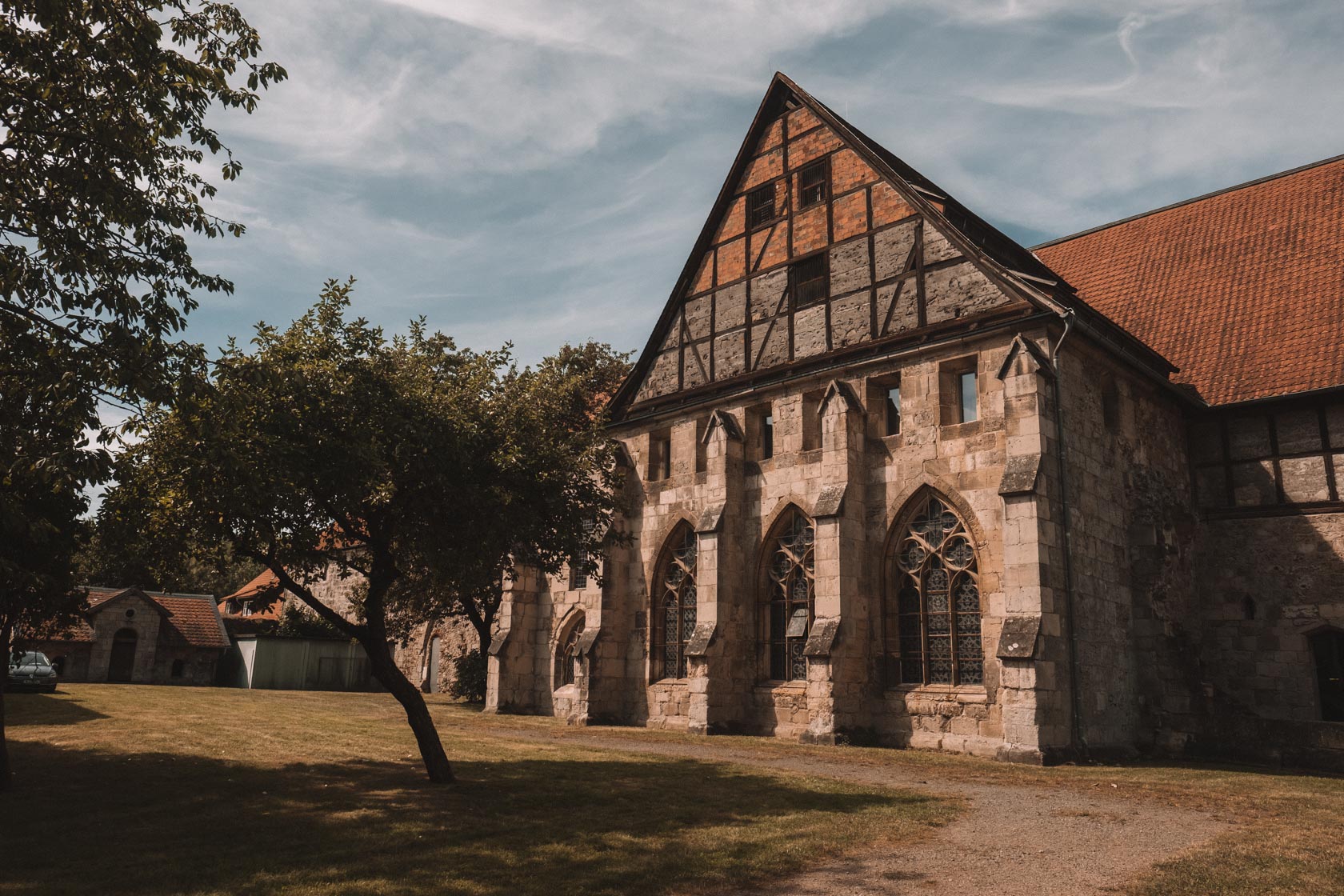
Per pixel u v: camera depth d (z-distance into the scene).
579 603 29.45
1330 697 21.20
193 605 51.22
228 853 8.53
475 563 13.73
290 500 11.77
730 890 7.62
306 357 12.56
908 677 20.48
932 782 14.03
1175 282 27.19
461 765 15.12
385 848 8.80
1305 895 7.46
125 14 10.35
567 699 28.83
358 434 11.88
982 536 19.38
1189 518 23.06
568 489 15.23
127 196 10.02
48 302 9.89
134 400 9.95
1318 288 24.02
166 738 17.50
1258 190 28.50
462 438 13.03
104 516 12.55
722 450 24.39
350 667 48.75
